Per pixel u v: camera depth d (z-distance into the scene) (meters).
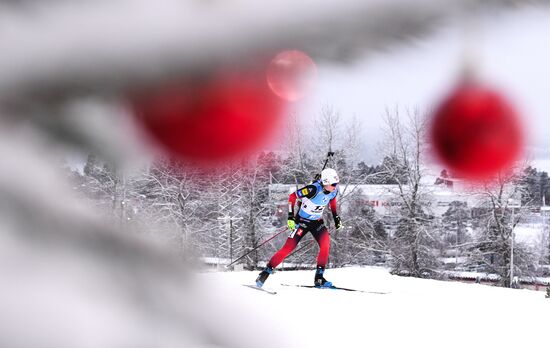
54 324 0.25
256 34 0.26
